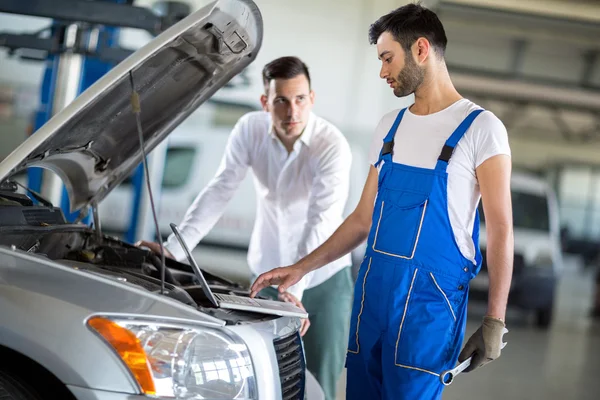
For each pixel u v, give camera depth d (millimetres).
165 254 3375
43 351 2229
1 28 9742
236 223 9117
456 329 2771
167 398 2252
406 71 2822
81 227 3113
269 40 11609
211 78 3102
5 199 2934
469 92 17422
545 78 17297
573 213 24234
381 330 2791
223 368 2355
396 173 2818
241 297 2766
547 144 24078
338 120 11555
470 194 2756
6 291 2301
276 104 3670
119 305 2301
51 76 5941
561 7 14000
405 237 2762
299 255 3691
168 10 5227
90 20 5152
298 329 2809
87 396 2203
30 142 2438
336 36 11539
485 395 6035
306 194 3902
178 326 2322
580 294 17625
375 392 2891
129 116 2949
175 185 9508
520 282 10391
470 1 13977
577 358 8398
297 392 2719
